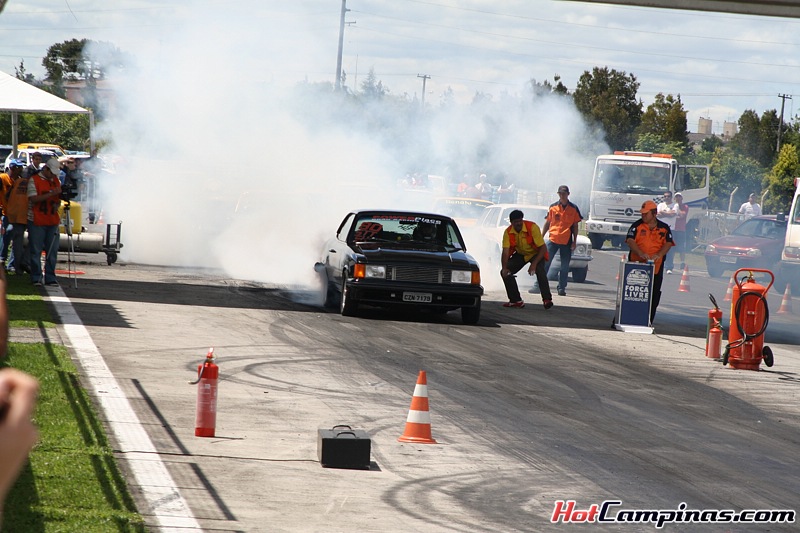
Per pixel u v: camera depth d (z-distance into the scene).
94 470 22.06
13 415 5.07
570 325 57.03
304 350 42.00
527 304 67.44
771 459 28.16
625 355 46.69
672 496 23.77
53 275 58.94
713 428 31.94
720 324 47.59
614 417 32.69
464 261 53.78
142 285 62.97
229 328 47.03
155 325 46.22
